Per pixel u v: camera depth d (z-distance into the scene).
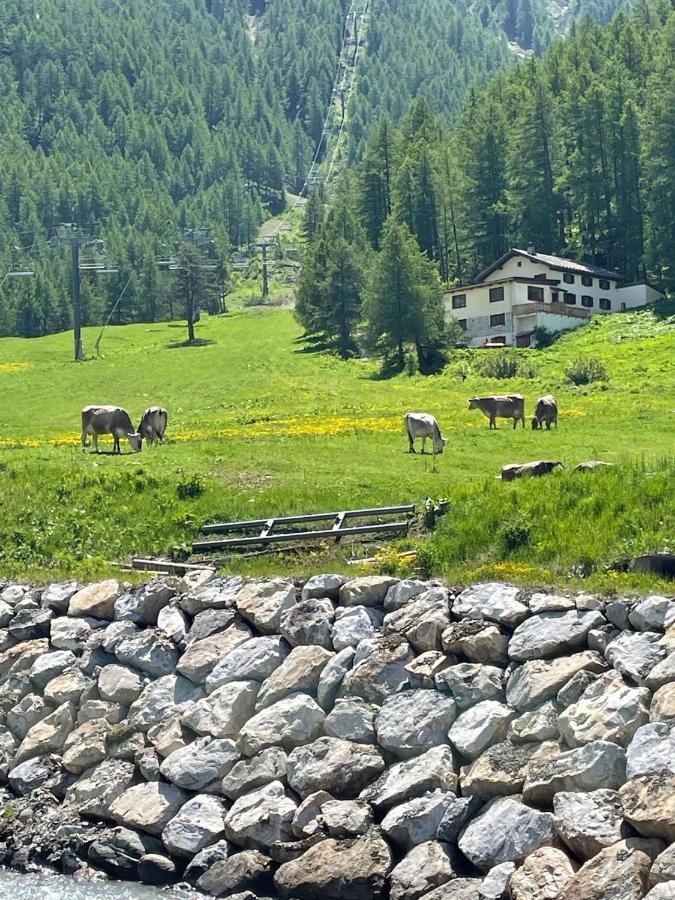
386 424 50.66
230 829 19.11
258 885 18.42
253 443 42.12
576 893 15.88
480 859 17.20
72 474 34.09
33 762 22.03
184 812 19.77
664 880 15.55
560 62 153.75
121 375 91.81
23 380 92.00
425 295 92.81
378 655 20.77
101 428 41.69
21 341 146.88
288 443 42.00
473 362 90.88
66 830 20.28
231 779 19.95
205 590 23.89
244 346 113.25
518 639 20.11
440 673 20.05
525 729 18.61
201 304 154.50
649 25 171.12
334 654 21.34
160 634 23.23
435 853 17.45
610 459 36.34
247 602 22.94
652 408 55.56
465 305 108.69
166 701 21.95
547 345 100.19
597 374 74.62
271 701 20.97
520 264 109.00
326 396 73.94
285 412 63.16
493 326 106.50
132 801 20.34
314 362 97.50
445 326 95.06
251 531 28.58
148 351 115.81
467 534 25.00
